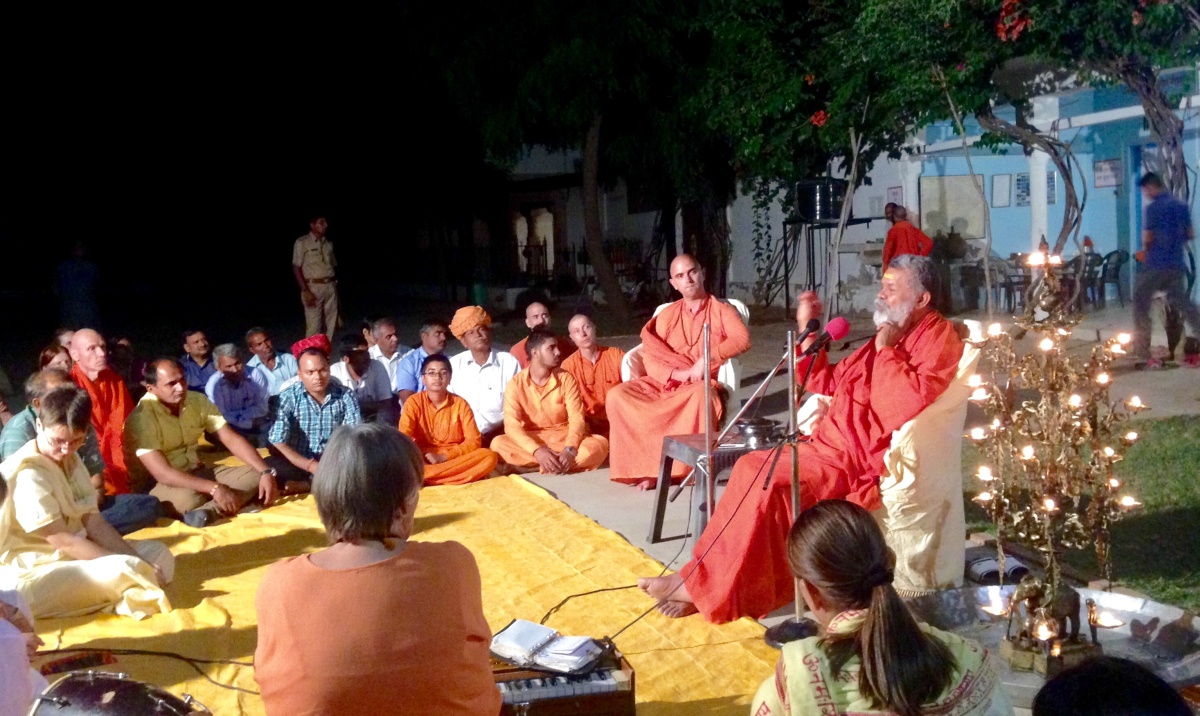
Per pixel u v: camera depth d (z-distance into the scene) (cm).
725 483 615
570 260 2445
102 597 489
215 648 454
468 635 274
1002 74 1161
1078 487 375
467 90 1581
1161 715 175
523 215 2588
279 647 262
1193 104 1057
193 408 682
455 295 2425
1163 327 1102
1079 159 1291
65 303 1619
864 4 1113
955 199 1441
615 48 1499
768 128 1370
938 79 1101
